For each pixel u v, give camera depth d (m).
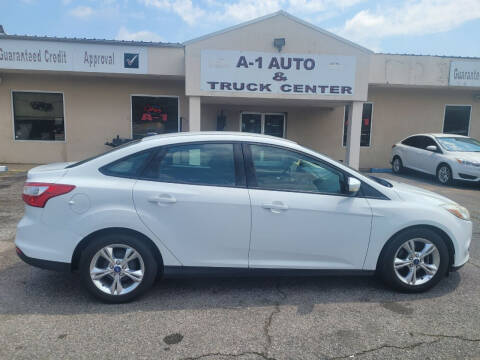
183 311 3.43
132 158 3.63
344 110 14.16
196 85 10.43
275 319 3.31
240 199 3.57
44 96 12.29
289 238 3.63
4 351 2.79
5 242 5.18
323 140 14.23
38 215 3.45
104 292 3.50
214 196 3.55
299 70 10.62
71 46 10.92
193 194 3.54
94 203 3.43
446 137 11.45
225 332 3.09
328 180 3.77
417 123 14.23
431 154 11.10
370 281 4.16
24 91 12.15
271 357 2.77
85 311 3.40
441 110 14.21
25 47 10.78
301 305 3.57
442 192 9.41
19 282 3.99
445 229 3.80
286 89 10.65
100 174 3.55
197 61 10.36
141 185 3.52
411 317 3.37
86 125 12.53
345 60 10.69
